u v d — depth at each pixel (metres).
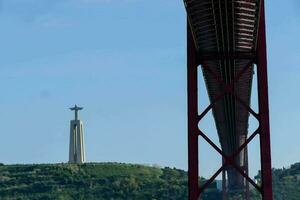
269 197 142.75
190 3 128.62
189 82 146.62
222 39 143.12
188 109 145.50
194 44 146.88
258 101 146.38
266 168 143.75
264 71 146.88
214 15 131.00
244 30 143.25
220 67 170.88
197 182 142.75
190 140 144.38
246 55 151.38
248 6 131.62
